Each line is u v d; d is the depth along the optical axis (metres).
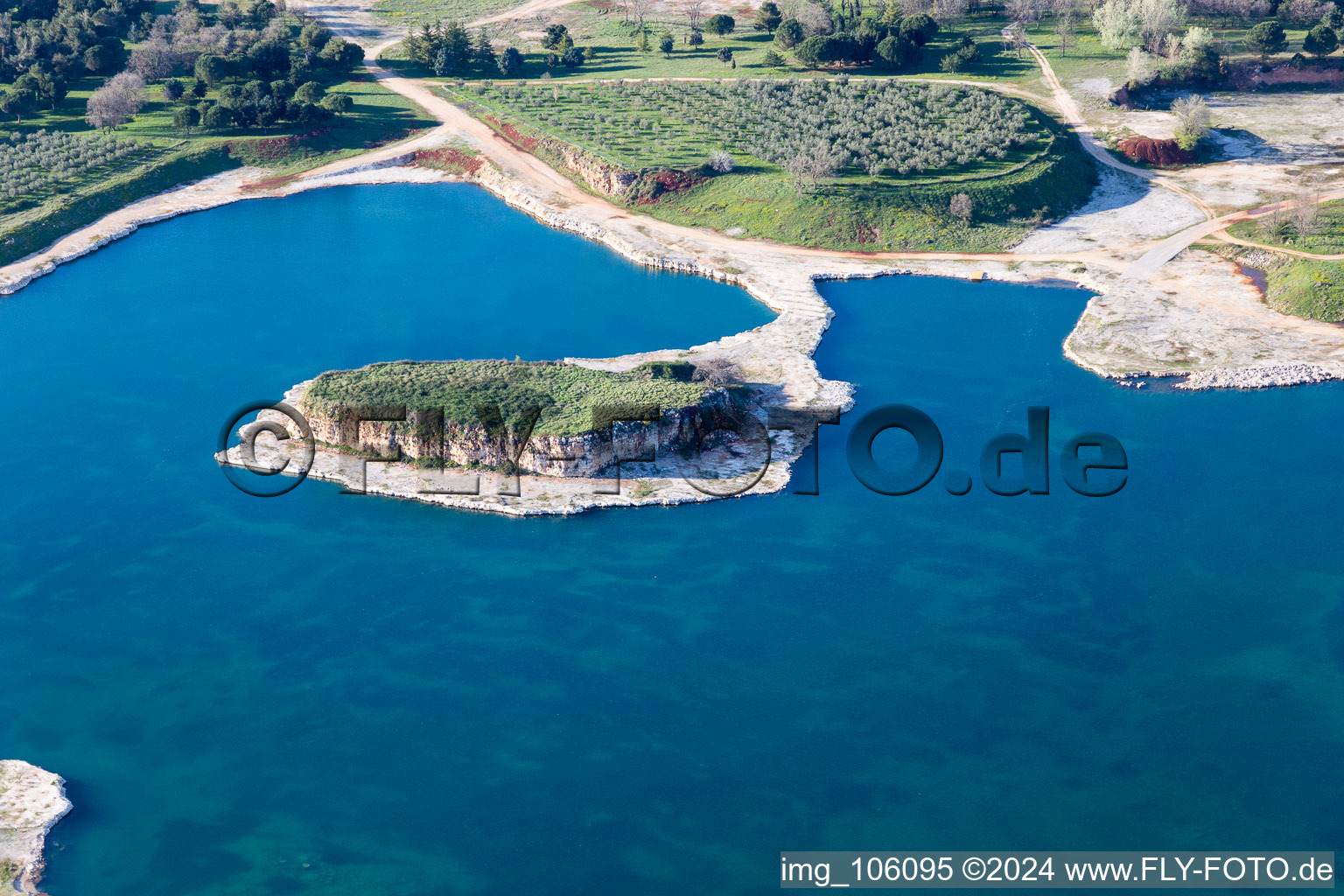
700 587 102.19
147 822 80.56
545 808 81.50
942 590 101.06
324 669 94.31
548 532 109.19
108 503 115.81
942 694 90.31
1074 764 83.88
